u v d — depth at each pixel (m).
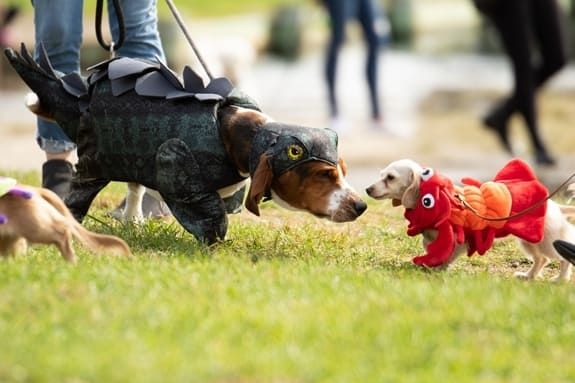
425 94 25.61
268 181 7.44
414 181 7.62
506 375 5.33
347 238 8.89
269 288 6.40
